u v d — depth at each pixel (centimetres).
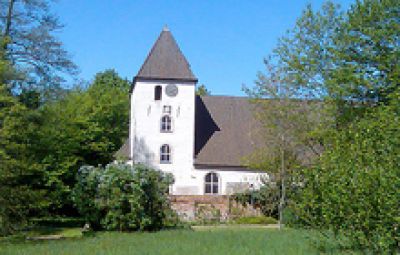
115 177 2503
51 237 2392
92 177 2548
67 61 3266
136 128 4544
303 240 1742
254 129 4297
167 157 4556
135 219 2481
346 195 1213
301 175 1602
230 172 4556
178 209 3662
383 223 1163
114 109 5603
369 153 1241
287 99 3072
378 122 1371
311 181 1370
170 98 4597
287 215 2706
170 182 2666
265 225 3338
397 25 2823
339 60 2958
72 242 1859
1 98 2117
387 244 1158
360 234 1233
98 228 2589
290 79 3095
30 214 3177
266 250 1478
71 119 3741
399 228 1163
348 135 1407
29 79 2862
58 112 3359
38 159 3094
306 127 3027
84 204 2556
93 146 4219
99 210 2542
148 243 1720
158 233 2183
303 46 3144
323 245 1495
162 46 4706
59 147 3334
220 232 2194
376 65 2878
